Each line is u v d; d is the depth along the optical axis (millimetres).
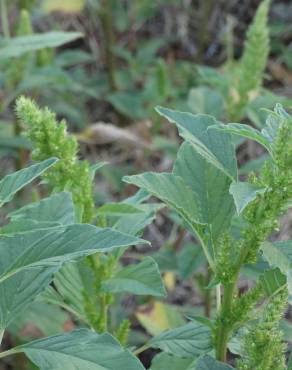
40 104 1897
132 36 2258
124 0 2332
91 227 807
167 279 1617
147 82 1987
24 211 893
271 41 2227
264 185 833
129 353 796
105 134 1602
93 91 1926
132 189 1771
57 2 1768
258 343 854
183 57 2398
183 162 918
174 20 2428
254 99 1365
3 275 812
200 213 899
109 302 961
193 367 940
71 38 1349
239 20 2424
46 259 801
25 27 1480
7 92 1609
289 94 2162
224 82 1420
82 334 812
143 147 1746
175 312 1321
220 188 906
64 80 1538
